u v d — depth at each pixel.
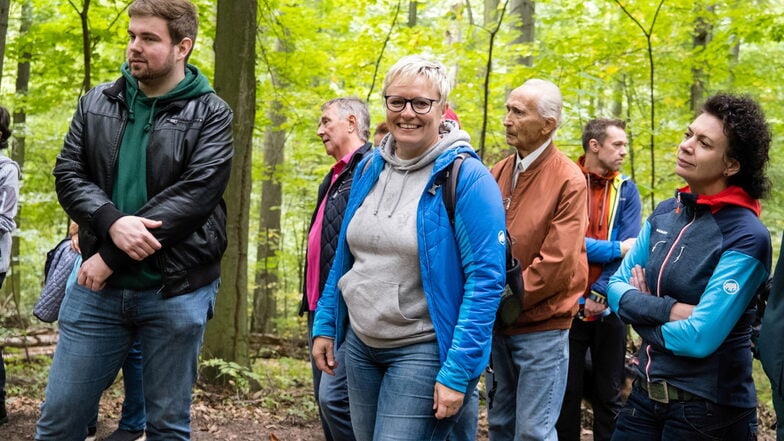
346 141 3.58
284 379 5.91
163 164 2.30
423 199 2.11
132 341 2.43
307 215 12.08
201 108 2.38
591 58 7.13
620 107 9.88
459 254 2.11
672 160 7.88
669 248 2.32
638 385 2.38
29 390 4.71
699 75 7.75
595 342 3.72
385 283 2.11
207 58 9.74
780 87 8.46
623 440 2.40
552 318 2.90
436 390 2.03
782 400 1.96
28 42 7.34
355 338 2.25
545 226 2.95
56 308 3.24
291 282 15.13
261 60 8.06
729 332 2.13
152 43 2.24
